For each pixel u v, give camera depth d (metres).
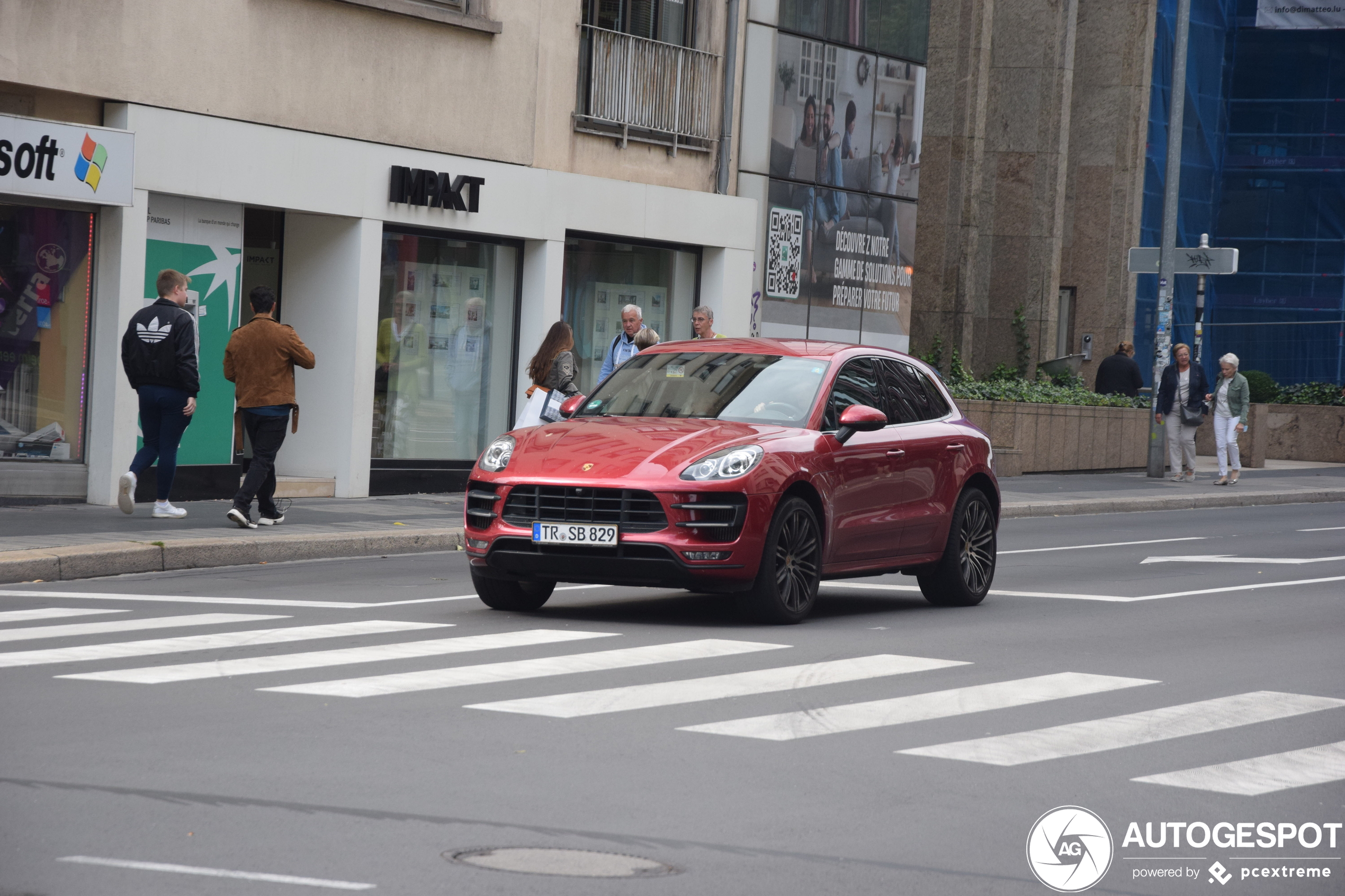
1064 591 14.09
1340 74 55.03
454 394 21.64
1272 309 55.47
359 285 19.84
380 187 19.95
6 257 16.92
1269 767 7.22
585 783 6.50
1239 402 29.25
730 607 12.17
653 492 10.55
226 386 18.70
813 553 11.25
